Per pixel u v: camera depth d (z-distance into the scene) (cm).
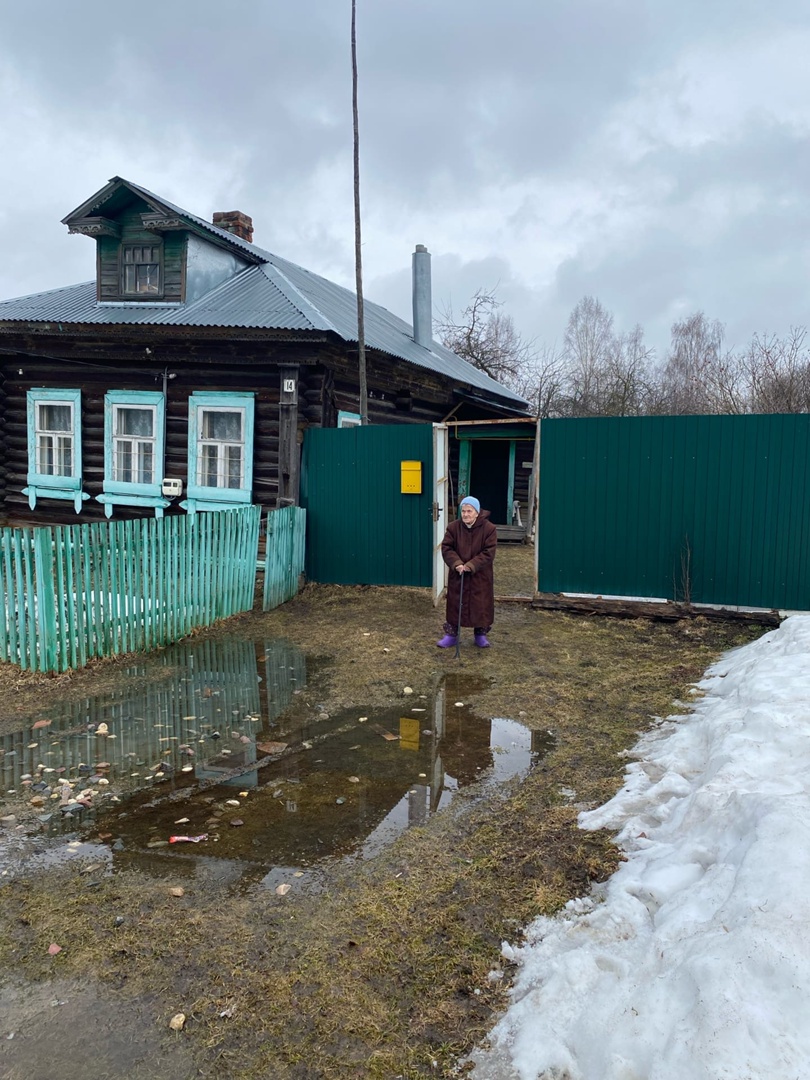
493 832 354
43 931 282
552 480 807
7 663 599
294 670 623
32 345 1084
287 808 384
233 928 283
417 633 740
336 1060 222
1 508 1199
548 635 729
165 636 693
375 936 278
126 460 1100
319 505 947
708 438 748
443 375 1302
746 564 749
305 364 941
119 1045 227
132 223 1098
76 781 416
